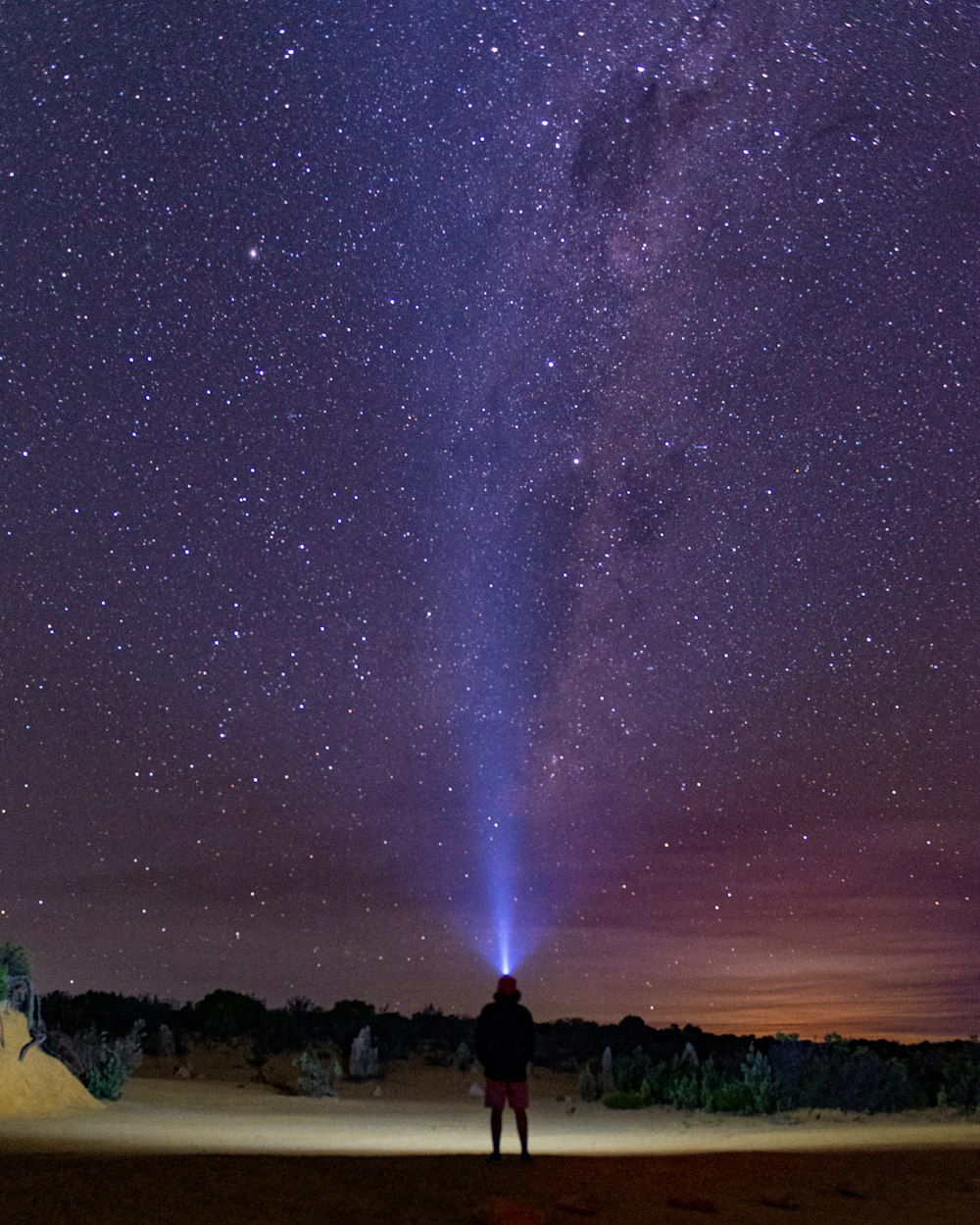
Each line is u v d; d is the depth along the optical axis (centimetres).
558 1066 2705
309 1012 3075
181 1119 1524
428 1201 751
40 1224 650
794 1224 748
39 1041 1599
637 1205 778
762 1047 2744
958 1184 899
